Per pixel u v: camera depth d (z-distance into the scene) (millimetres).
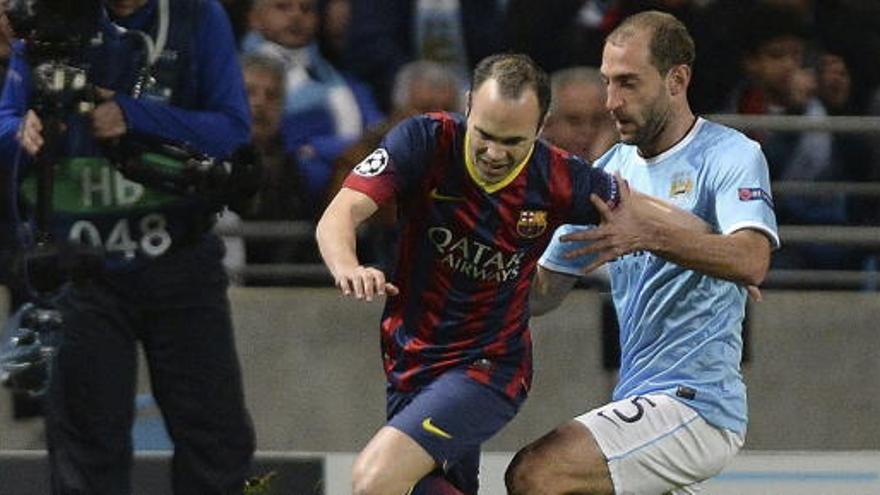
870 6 31953
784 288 30266
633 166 21688
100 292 22328
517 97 19188
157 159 21688
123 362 22453
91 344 22297
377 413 29062
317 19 30125
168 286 22391
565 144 28016
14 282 26344
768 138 30391
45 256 21156
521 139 19328
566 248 21750
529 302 21641
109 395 22406
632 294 21516
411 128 19922
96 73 21750
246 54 28859
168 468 26953
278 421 28984
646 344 21484
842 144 30391
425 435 20000
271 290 29078
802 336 29641
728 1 31219
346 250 19312
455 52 31156
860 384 29672
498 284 20266
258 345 29016
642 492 21344
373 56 30312
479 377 20359
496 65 19406
